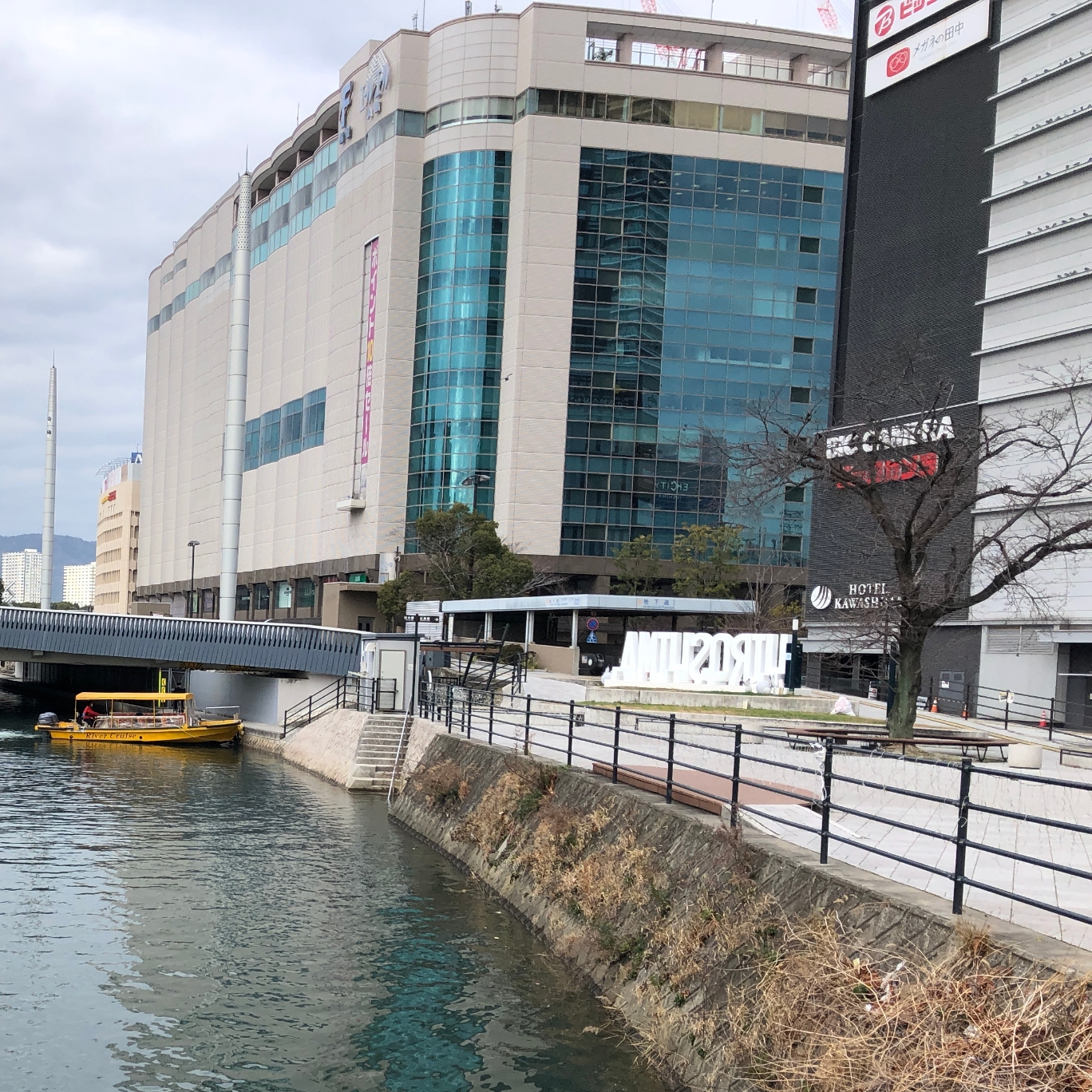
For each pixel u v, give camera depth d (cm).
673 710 3375
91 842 2700
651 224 9362
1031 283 4409
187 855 2550
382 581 10000
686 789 1581
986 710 4497
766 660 3838
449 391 9725
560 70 9369
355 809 3319
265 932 1852
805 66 10012
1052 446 3127
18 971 1630
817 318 9512
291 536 12312
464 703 3541
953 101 4894
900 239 5116
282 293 13025
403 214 10156
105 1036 1368
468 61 9794
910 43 5150
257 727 5459
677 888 1384
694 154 9425
